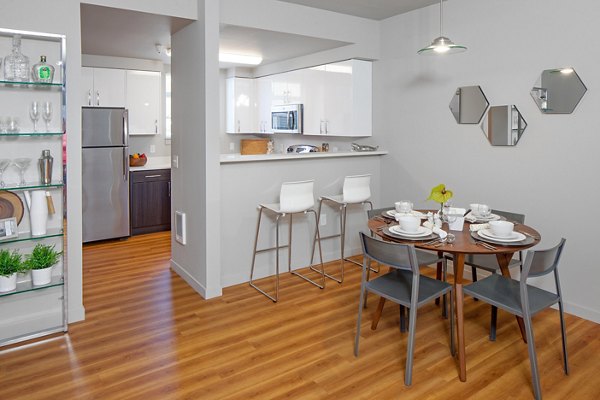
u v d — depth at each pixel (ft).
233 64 19.72
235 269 13.11
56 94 9.93
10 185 9.45
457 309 8.32
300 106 18.03
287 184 11.80
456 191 13.55
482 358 8.91
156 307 11.43
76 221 10.26
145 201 19.34
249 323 10.51
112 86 18.63
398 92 15.05
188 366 8.60
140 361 8.77
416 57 14.32
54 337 9.77
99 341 9.59
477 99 12.65
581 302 10.84
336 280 13.43
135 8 10.71
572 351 9.17
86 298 12.00
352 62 15.39
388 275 9.58
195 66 11.93
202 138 11.74
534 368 7.53
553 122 11.05
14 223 9.42
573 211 10.84
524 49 11.48
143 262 15.30
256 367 8.57
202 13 11.35
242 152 21.47
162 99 20.74
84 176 17.37
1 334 9.59
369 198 14.75
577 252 10.84
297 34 13.70
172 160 13.92
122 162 18.15
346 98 15.74
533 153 11.53
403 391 7.81
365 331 10.11
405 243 8.60
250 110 21.54
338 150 17.92
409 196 15.02
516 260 10.60
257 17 12.87
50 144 9.95
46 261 9.55
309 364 8.69
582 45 10.37
